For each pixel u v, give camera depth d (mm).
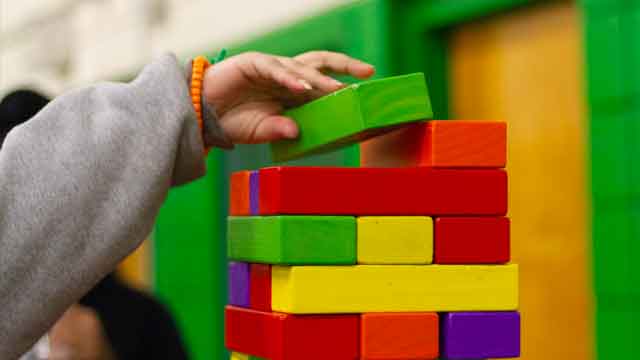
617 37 2533
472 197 1093
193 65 1124
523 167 3049
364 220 1064
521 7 3033
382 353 1057
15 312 1028
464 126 1088
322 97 1139
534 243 3004
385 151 1199
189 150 1085
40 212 1019
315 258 1051
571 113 2850
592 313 2646
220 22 4391
